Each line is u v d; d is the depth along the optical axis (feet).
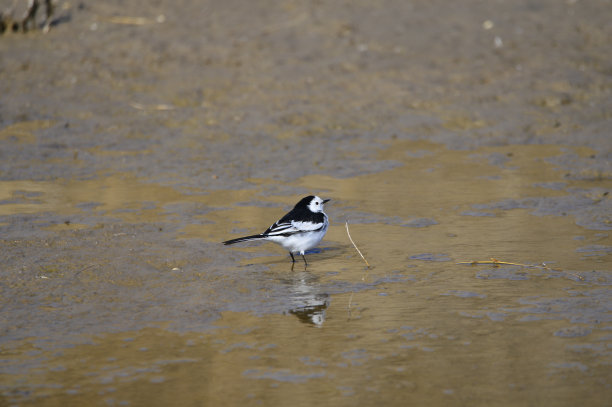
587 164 56.90
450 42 86.02
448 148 62.80
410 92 74.33
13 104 70.59
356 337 30.14
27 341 29.68
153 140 63.82
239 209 48.03
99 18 91.40
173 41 85.35
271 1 97.60
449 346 29.17
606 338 29.58
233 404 25.04
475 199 49.80
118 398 25.43
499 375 26.78
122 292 34.71
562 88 74.54
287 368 27.58
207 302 33.65
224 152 61.05
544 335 29.94
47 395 25.61
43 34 87.35
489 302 33.42
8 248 40.09
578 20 92.53
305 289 35.40
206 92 74.08
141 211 47.37
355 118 69.05
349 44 85.20
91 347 29.22
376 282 36.24
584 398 25.11
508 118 68.80
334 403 25.07
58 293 34.45
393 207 48.55
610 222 44.55
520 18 93.25
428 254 40.04
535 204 48.39
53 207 47.88
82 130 65.77
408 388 26.02
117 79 76.54
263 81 76.64
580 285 35.12
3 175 54.60
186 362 28.02
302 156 60.34
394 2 98.22
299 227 38.04
